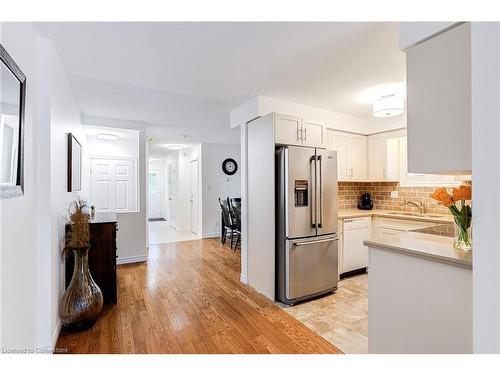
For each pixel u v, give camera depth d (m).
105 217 3.25
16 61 1.41
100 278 2.73
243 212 3.43
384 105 2.84
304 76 2.55
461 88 1.26
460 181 3.35
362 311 2.62
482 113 0.97
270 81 2.68
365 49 2.05
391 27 1.75
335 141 3.83
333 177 3.12
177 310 2.61
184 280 3.47
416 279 1.41
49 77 1.88
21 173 1.38
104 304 2.72
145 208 4.46
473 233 1.00
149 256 4.68
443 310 1.30
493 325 0.93
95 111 3.70
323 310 2.65
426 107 1.40
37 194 1.83
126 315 2.50
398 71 2.44
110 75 2.52
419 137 1.43
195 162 6.93
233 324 2.35
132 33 1.82
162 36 1.86
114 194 4.52
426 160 1.40
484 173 0.96
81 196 3.67
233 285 3.30
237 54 2.13
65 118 2.49
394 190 4.11
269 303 2.80
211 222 6.59
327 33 1.83
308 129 3.09
